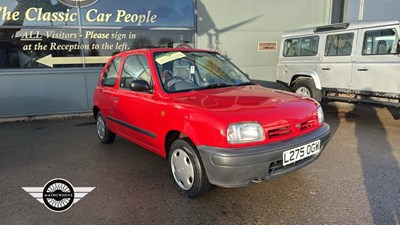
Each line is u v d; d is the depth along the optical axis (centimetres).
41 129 641
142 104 361
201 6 832
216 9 848
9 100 725
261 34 910
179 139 311
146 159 433
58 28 735
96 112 528
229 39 879
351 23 647
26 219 279
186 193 311
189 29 829
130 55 413
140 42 798
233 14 868
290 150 272
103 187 343
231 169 255
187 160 305
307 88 741
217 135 261
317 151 301
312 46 736
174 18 815
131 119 392
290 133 284
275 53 938
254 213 280
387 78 582
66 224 270
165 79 349
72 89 765
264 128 267
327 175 357
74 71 757
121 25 779
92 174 382
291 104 300
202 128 273
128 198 315
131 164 414
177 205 298
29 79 730
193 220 271
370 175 355
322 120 329
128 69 410
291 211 281
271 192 318
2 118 727
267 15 904
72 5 735
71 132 609
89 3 746
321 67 708
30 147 507
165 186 342
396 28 567
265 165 261
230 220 270
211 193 319
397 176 351
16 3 700
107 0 756
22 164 424
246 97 315
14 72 716
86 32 755
